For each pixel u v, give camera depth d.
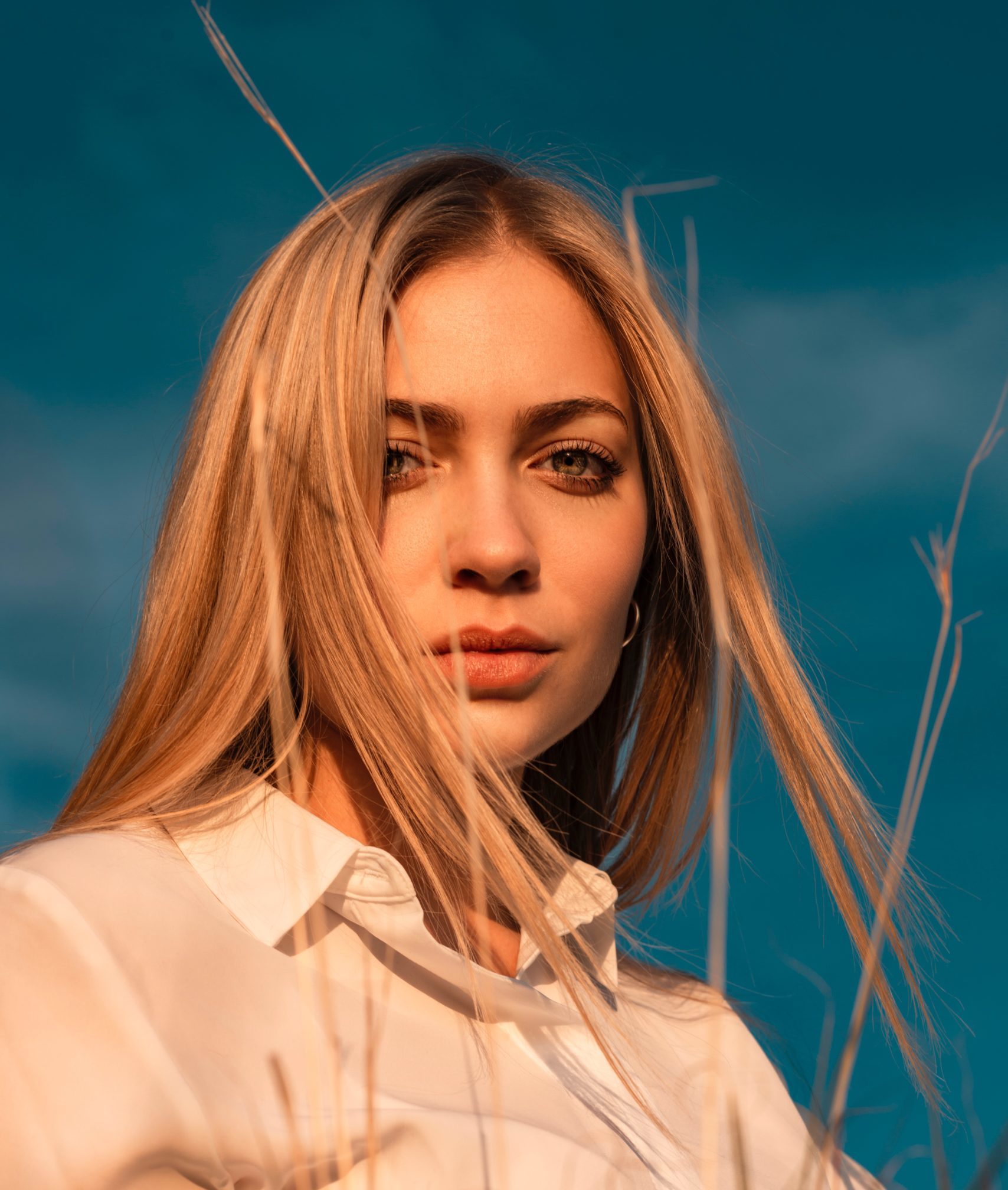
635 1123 1.27
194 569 1.33
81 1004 0.93
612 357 1.43
